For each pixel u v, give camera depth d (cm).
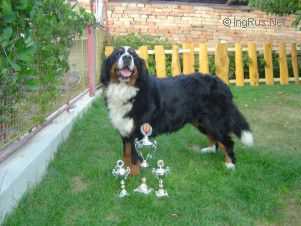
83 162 475
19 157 408
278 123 710
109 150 532
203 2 1367
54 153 489
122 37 1214
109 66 446
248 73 1245
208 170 459
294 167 464
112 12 1261
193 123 509
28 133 479
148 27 1282
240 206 372
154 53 1114
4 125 399
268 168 465
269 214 360
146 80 439
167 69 1166
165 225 334
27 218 334
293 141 596
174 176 435
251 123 708
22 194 370
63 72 568
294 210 372
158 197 386
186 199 382
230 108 491
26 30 271
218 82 493
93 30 870
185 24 1296
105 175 438
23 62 267
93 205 368
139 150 493
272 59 1260
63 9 501
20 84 349
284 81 1232
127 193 391
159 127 463
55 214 346
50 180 417
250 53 1195
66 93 666
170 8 1280
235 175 446
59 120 600
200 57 1142
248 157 505
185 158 505
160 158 502
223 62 1166
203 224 335
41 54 460
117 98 438
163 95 457
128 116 442
